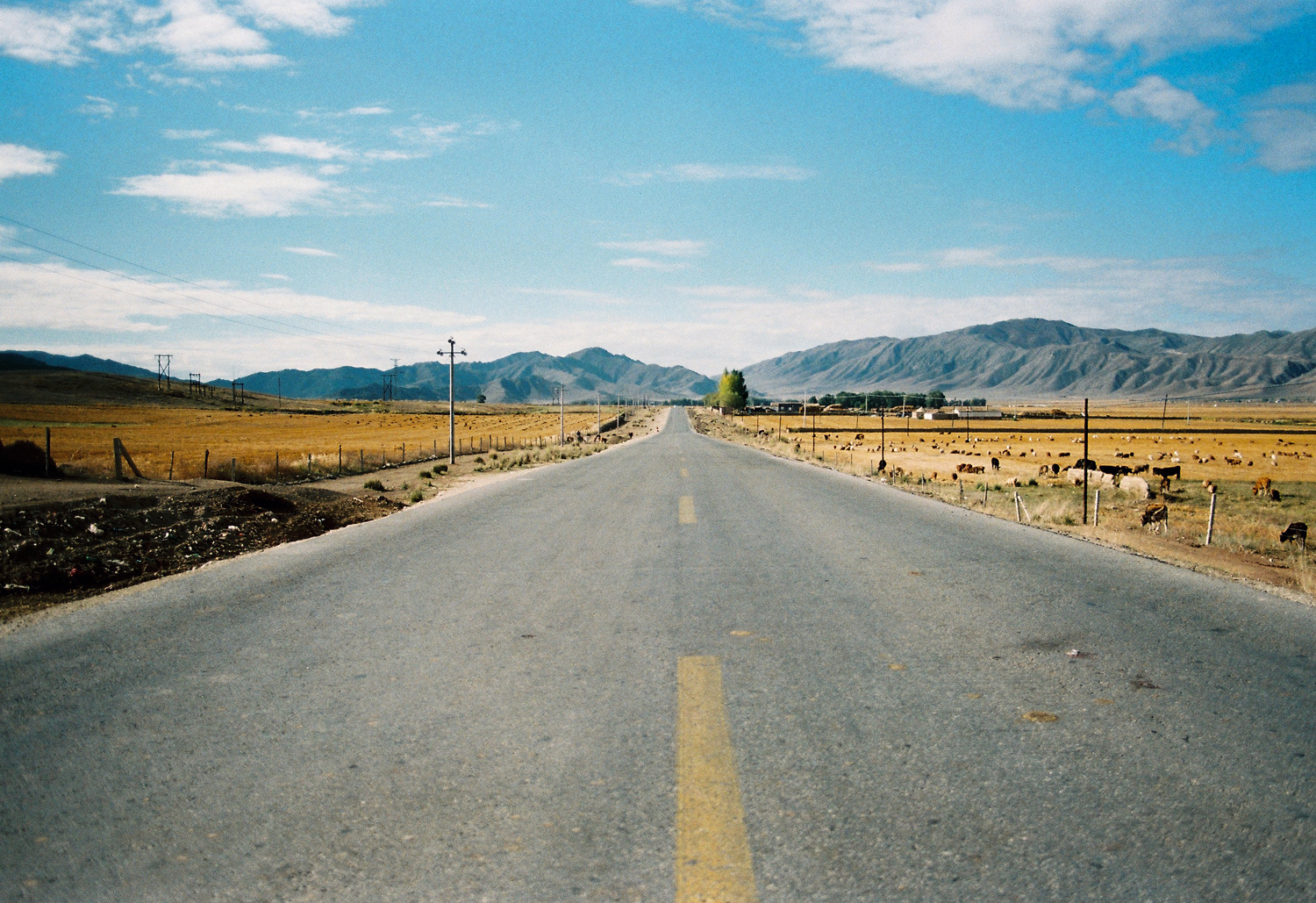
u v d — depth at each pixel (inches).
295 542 425.1
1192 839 112.8
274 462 1258.6
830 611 256.5
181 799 128.6
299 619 251.3
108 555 384.8
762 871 104.4
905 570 328.8
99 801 127.9
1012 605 263.7
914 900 97.6
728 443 2466.8
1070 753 142.7
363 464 1373.0
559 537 438.9
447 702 172.9
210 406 6579.7
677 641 221.1
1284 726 155.6
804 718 161.0
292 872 106.4
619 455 1640.0
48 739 153.9
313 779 134.9
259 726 159.6
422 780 134.0
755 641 221.1
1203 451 2418.8
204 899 100.7
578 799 126.0
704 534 444.5
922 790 128.3
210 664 202.1
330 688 182.9
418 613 259.1
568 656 207.3
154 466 1168.2
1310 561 494.6
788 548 393.7
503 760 141.7
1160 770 135.3
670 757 141.8
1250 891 100.0
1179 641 217.3
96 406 5836.6
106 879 105.3
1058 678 185.5
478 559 366.9
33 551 372.8
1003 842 111.9
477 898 99.4
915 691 177.5
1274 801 124.2
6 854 112.2
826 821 118.0
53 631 237.3
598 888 101.0
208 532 459.8
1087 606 260.5
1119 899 98.3
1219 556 456.1
